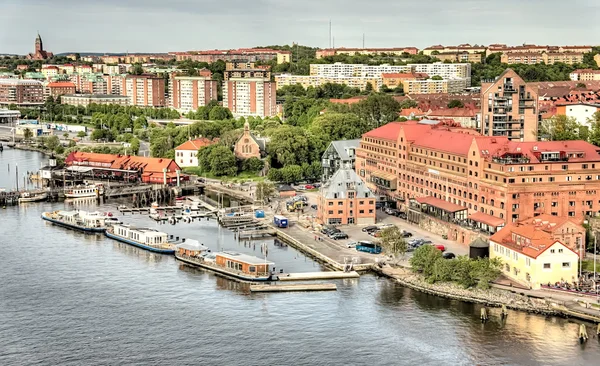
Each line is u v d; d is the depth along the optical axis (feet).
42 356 646.33
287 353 651.25
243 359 640.17
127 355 647.97
